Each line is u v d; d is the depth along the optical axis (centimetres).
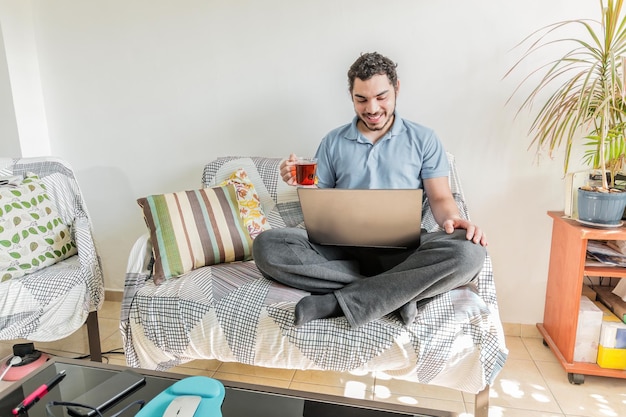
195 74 208
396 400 154
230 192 175
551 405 149
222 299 134
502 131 185
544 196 187
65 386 94
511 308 200
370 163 166
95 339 173
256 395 91
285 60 198
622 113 152
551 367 173
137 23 209
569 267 164
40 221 169
